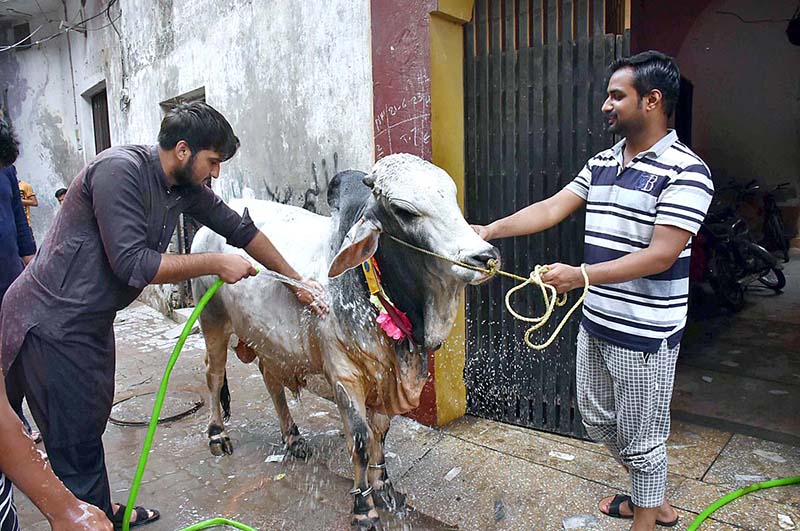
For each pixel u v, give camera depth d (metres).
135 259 2.14
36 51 10.34
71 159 10.43
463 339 3.69
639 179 2.18
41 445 3.69
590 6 3.05
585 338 2.45
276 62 4.70
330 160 4.29
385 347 2.37
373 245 2.13
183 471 3.28
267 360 2.91
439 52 3.34
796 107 8.85
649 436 2.32
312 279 2.59
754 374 4.26
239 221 2.55
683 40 7.43
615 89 2.16
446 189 2.01
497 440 3.41
